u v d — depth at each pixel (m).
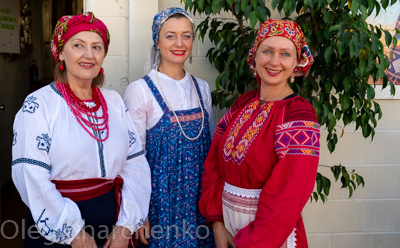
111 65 2.66
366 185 2.88
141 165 1.96
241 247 1.66
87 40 1.75
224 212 1.83
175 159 2.07
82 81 1.82
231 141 1.78
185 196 2.08
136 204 1.88
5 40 4.33
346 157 2.85
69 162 1.71
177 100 2.10
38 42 6.40
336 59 2.20
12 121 5.04
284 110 1.66
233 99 2.31
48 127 1.69
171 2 2.66
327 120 2.18
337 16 2.12
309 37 2.20
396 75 2.78
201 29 2.46
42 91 1.76
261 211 1.62
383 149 2.86
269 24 1.71
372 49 2.00
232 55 2.24
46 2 6.42
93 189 1.78
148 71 2.21
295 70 1.79
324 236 2.92
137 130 2.09
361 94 2.15
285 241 1.67
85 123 1.76
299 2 2.12
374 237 2.94
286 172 1.59
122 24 2.64
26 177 1.65
